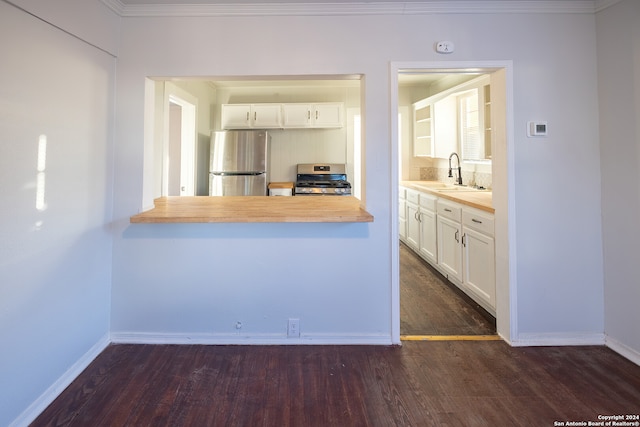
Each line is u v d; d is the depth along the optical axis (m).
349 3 2.21
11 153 1.52
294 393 1.81
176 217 2.09
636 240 2.08
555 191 2.28
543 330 2.31
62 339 1.85
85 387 1.85
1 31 1.45
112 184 2.28
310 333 2.33
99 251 2.18
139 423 1.59
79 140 1.96
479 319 2.75
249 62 2.27
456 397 1.79
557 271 2.29
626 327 2.15
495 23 2.25
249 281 2.32
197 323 2.33
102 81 2.14
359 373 2.00
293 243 2.32
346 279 2.33
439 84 4.94
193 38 2.26
